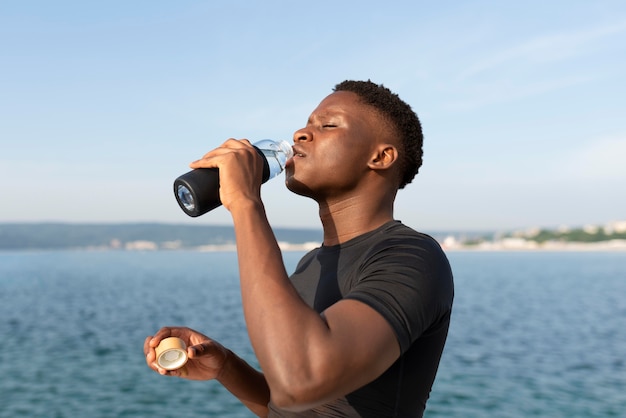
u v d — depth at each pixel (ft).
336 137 5.27
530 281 283.59
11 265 560.61
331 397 3.73
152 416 51.11
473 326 117.19
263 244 4.08
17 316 133.90
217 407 54.49
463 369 71.61
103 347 89.66
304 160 5.37
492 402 54.70
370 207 5.35
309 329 3.69
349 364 3.72
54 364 75.61
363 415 4.64
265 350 3.66
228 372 5.81
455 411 51.31
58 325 117.19
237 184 4.38
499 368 72.43
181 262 632.38
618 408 52.39
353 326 3.88
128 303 164.66
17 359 79.15
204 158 4.65
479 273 356.38
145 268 458.91
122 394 59.52
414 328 4.19
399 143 5.46
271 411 5.21
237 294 196.65
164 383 64.69
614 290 228.63
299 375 3.58
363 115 5.34
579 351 86.79
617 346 91.81
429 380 4.92
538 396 57.16
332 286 5.15
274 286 3.83
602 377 67.05
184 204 4.73
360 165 5.29
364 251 5.12
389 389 4.66
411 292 4.28
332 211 5.48
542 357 80.79
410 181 5.90
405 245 4.70
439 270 4.60
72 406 54.75
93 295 197.57
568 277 317.83
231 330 105.19
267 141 5.27
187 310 142.82
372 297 4.13
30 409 53.67
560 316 136.98
